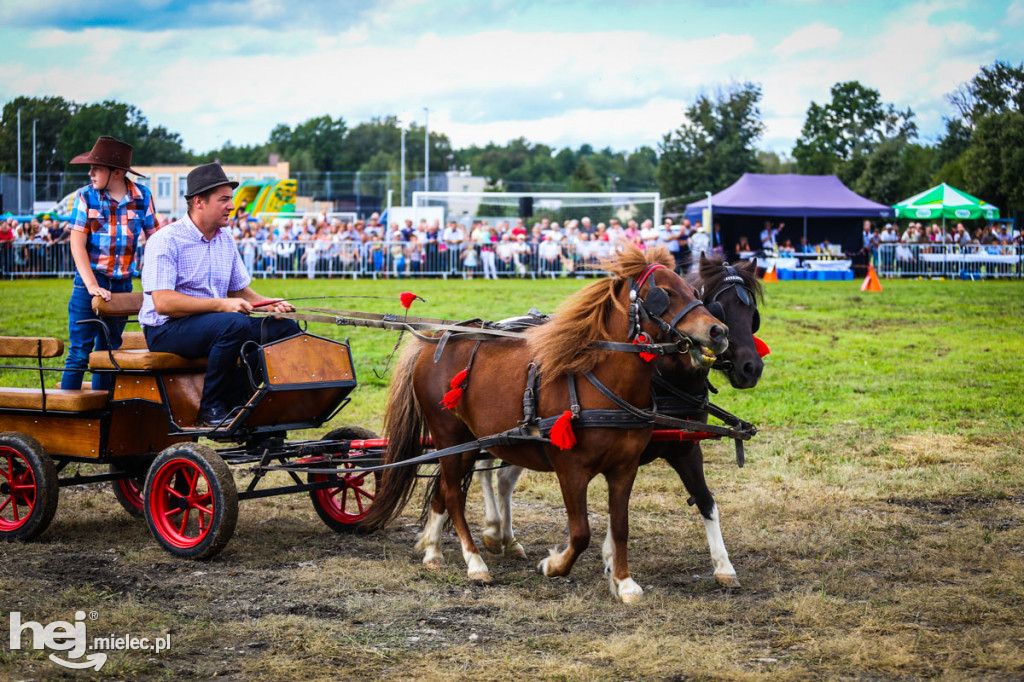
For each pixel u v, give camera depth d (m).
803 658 4.27
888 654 4.26
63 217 31.27
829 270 30.47
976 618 4.70
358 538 6.43
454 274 27.75
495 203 31.97
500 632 4.64
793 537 6.26
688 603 5.00
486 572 5.51
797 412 10.16
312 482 6.54
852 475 7.75
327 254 27.42
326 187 56.91
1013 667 4.11
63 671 4.10
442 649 4.39
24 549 5.91
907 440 8.97
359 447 6.35
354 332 15.69
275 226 28.64
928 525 6.47
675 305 4.89
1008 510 6.81
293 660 4.23
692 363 4.97
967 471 7.79
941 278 30.64
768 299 22.33
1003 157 46.25
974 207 31.09
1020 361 13.27
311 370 6.01
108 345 6.07
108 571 5.51
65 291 22.41
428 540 5.88
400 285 24.14
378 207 55.72
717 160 60.22
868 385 11.55
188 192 6.32
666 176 61.56
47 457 6.05
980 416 9.86
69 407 5.99
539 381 5.21
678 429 5.25
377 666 4.19
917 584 5.28
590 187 84.81
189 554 5.70
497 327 5.94
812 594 5.06
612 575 5.18
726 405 10.50
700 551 6.04
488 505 6.05
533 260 27.80
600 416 4.94
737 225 32.53
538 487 7.64
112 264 7.02
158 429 6.41
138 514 6.84
